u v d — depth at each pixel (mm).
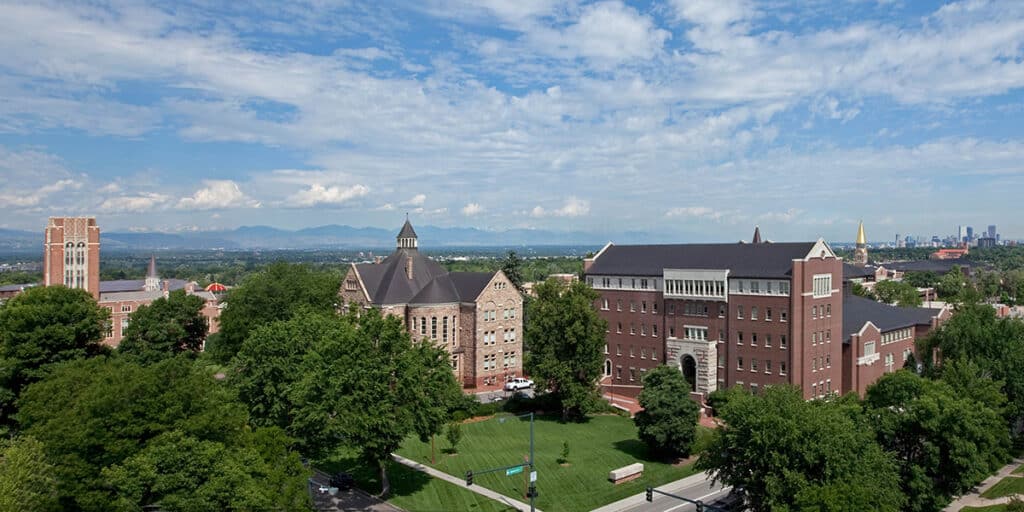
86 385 53500
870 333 101625
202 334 119812
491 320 111312
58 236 160625
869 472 48219
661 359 107500
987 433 58906
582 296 92625
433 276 115688
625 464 73625
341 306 114312
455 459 73312
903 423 58781
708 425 89125
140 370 50000
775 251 97938
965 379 70188
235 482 40688
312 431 59719
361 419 56469
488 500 61750
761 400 51500
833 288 97688
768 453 47688
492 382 111688
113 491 43469
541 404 98312
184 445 40625
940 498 57781
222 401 52594
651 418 74312
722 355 99750
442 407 64812
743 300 96938
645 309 110000
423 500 61281
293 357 64500
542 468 71250
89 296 86812
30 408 53875
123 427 43812
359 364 58500
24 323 75750
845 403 65562
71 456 42688
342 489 63375
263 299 105062
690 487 66875
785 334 92188
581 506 61656
